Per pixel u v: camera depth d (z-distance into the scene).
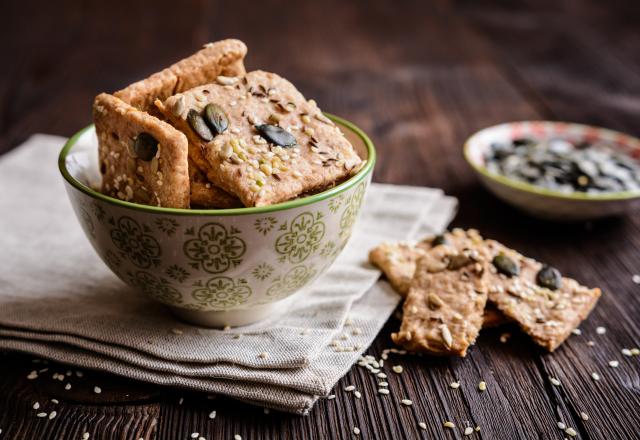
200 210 0.43
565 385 0.47
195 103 0.46
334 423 0.45
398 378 0.47
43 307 0.49
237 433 0.44
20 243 0.54
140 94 0.47
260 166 0.45
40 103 0.73
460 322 0.48
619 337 0.49
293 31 1.01
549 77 0.86
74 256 0.53
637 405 0.46
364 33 1.01
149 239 0.44
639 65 0.90
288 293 0.47
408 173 0.64
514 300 0.50
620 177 0.60
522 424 0.45
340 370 0.46
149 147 0.44
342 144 0.47
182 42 0.94
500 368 0.47
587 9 1.13
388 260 0.52
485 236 0.57
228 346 0.47
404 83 0.83
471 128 0.72
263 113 0.47
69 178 0.45
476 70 0.88
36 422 0.44
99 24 1.00
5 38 0.94
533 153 0.63
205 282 0.45
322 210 0.44
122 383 0.46
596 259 0.55
